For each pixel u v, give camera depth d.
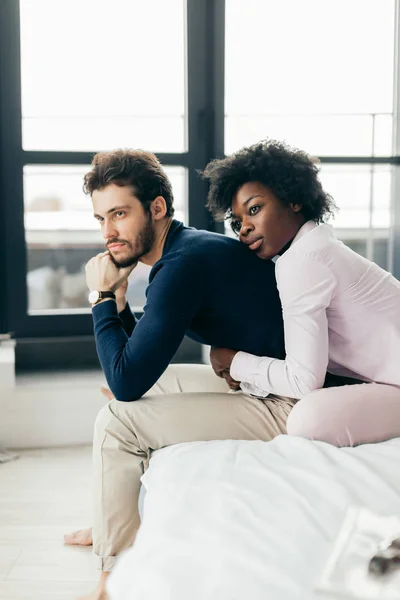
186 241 1.68
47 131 3.17
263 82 3.26
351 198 3.38
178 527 1.02
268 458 1.31
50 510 2.29
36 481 2.55
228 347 1.69
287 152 1.67
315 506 1.07
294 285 1.54
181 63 3.23
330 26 3.27
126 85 3.21
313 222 1.69
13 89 3.10
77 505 2.33
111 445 1.60
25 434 2.92
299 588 0.84
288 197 1.65
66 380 2.98
